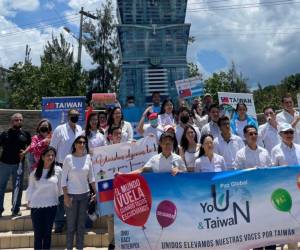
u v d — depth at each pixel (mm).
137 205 5777
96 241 7273
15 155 8305
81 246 6434
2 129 11758
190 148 6812
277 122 7734
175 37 16891
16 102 28734
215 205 5707
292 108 8078
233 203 5715
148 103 16281
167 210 5727
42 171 6391
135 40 16719
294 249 6215
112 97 11484
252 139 6234
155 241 5699
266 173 5801
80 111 10078
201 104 10758
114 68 37375
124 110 11883
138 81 16438
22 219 7902
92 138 7609
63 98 10078
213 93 34500
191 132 6797
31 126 12125
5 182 8297
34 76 29297
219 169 6234
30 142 8570
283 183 5805
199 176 5762
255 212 5719
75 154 6508
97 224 7879
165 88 16406
